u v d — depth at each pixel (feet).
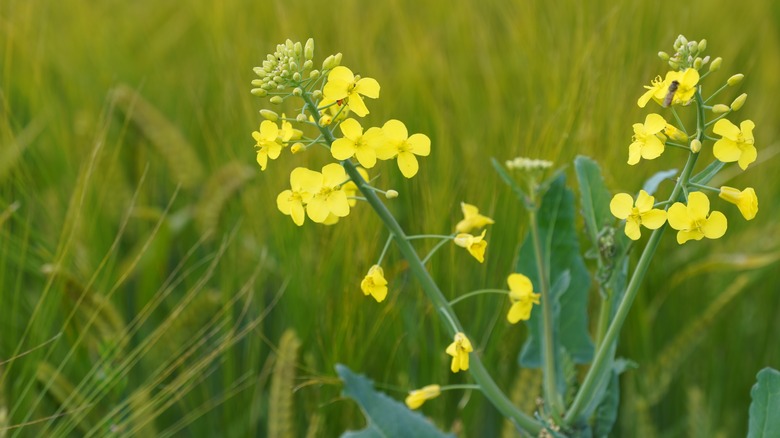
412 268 1.62
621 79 2.34
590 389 1.66
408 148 1.50
